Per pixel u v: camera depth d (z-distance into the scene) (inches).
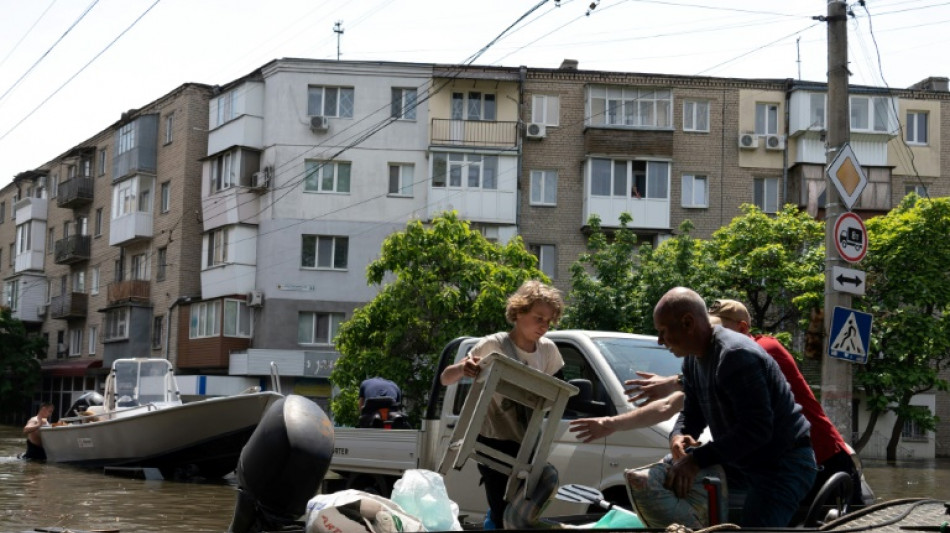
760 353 177.8
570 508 285.7
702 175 1624.0
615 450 281.4
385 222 1617.9
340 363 1020.5
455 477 310.8
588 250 1609.3
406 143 1621.6
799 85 1605.6
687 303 181.0
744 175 1621.6
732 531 143.3
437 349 983.0
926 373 1220.5
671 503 175.5
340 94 1637.6
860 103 1627.7
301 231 1621.6
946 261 1215.6
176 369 1742.1
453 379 207.0
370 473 363.9
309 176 1631.4
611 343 308.2
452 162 1610.5
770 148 1612.9
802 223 1282.0
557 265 1609.3
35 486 644.1
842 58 521.7
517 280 1026.1
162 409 726.5
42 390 2348.7
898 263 1226.6
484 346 211.9
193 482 728.3
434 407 332.8
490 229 1600.6
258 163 1668.3
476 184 1606.8
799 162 1596.9
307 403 169.0
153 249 1867.6
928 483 967.6
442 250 1018.1
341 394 1013.8
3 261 2667.3
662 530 156.3
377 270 1029.8
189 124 1775.3
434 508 162.7
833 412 497.4
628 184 1594.5
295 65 1632.6
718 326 183.9
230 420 729.6
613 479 278.1
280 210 1621.6
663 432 274.1
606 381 292.5
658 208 1593.3
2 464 847.7
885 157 1625.2
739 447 172.4
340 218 1621.6
